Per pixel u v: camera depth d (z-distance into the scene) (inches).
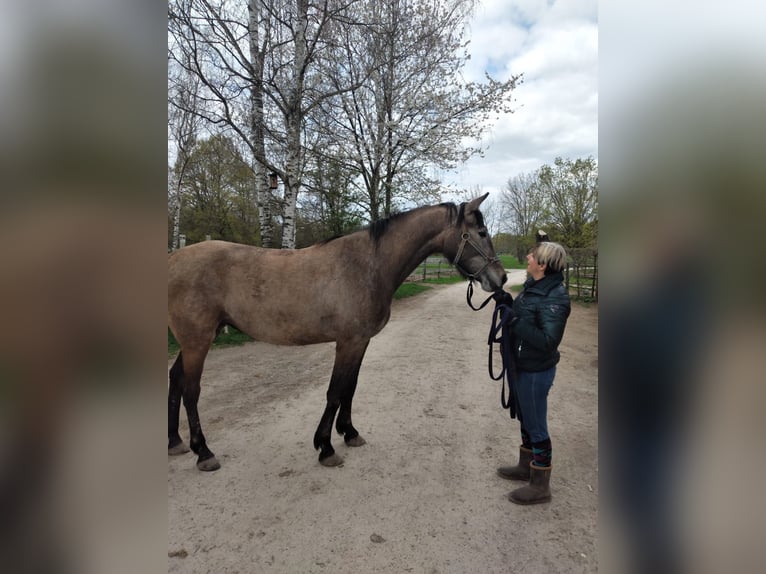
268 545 81.3
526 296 95.0
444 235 118.6
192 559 77.0
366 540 83.1
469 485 104.4
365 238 118.1
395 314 402.3
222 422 141.9
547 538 84.6
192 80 305.1
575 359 234.4
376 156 418.3
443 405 160.6
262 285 113.8
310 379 190.4
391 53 375.6
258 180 311.9
